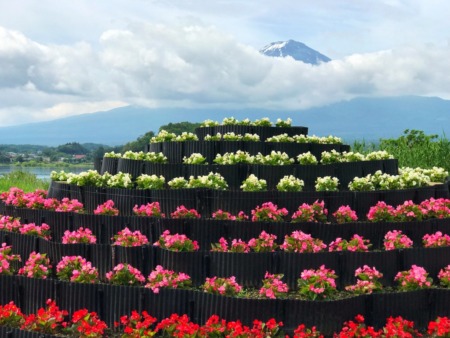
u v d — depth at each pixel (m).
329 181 21.17
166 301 14.40
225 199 19.56
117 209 20.64
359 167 23.30
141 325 12.91
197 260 16.22
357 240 16.64
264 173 21.94
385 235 17.73
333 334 13.71
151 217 18.41
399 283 15.56
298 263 15.98
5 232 19.03
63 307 15.05
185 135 26.11
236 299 13.91
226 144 24.16
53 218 19.92
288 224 17.72
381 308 14.35
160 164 22.59
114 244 17.12
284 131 26.48
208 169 22.03
